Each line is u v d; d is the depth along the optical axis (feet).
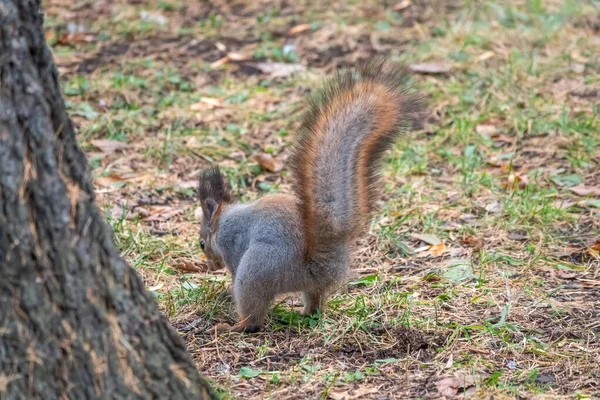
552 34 59.82
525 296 31.22
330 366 26.32
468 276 32.91
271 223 29.27
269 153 46.65
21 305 19.70
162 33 64.69
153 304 21.61
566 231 37.22
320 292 29.58
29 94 19.62
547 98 51.19
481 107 50.52
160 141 47.70
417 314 29.86
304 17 66.69
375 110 29.43
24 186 19.60
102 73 56.59
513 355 26.71
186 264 34.81
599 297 31.12
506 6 65.36
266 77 56.80
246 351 27.84
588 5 65.05
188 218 39.75
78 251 20.18
